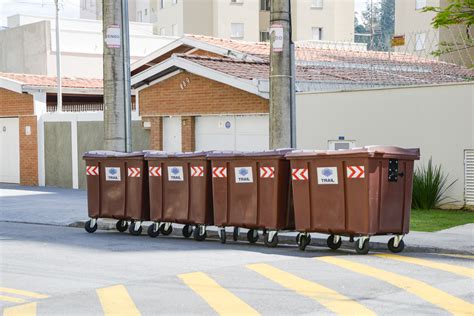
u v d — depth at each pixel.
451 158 19.44
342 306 9.16
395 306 9.12
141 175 16.98
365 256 13.20
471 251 13.29
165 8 73.06
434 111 19.67
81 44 49.94
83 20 55.72
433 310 8.91
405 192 13.64
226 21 68.50
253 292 10.05
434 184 19.52
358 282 10.62
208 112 24.97
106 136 18.73
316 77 24.78
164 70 25.94
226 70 24.48
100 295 10.10
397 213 13.56
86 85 35.44
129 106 18.86
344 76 25.83
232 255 13.58
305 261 12.62
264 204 14.79
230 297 9.78
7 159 34.88
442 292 9.91
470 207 19.16
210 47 29.55
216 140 25.12
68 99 37.78
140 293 10.18
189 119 25.78
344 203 13.46
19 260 13.25
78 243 15.73
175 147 26.66
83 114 30.94
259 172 14.81
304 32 69.19
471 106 19.05
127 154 17.17
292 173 14.15
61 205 24.23
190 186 16.05
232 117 24.53
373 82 25.44
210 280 10.94
